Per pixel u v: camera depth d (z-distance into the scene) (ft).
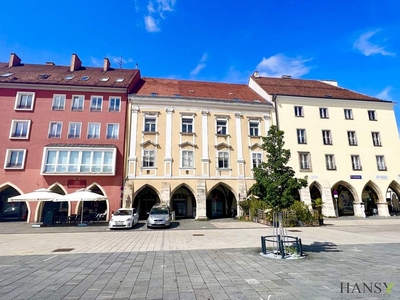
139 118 79.97
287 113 88.02
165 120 81.05
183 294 16.22
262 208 66.39
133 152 77.00
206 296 15.84
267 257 26.96
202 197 75.72
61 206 74.64
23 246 35.06
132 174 75.31
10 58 90.74
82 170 72.28
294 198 29.01
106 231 52.29
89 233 49.24
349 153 87.51
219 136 83.05
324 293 16.20
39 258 27.40
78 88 79.05
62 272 21.66
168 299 15.42
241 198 77.92
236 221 71.77
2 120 73.97
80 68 95.81
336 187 88.74
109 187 73.46
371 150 89.10
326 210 80.07
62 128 75.92
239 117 85.71
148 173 76.33
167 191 74.13
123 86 81.05
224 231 50.78
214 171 80.02
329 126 89.04
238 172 81.35
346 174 85.35
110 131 77.97
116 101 80.64
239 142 83.71
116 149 75.31
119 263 24.84
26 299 15.57
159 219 56.44
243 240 39.24
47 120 75.87
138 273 21.17
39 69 90.22
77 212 72.18
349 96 96.58
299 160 84.02
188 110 83.30
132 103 80.79
